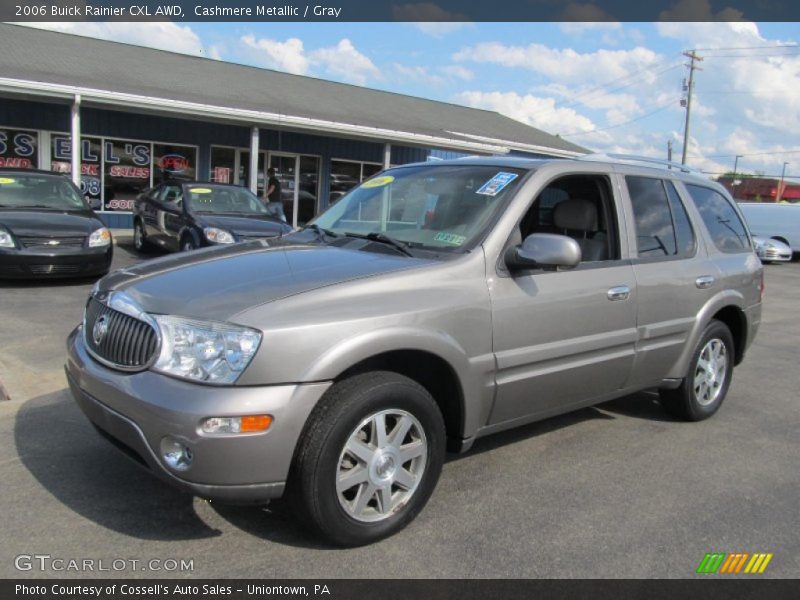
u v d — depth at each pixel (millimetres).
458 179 4160
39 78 13977
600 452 4488
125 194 18250
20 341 6547
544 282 3773
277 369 2781
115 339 3104
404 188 4340
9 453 3963
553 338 3822
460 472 4043
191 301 2984
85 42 20781
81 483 3609
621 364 4305
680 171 5262
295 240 4152
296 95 20969
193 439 2686
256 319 2816
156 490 3562
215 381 2740
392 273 3271
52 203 10430
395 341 3068
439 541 3213
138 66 18953
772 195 50875
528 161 4191
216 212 11367
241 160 20141
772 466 4398
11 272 9070
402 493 3244
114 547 3021
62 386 5234
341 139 21969
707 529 3475
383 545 3146
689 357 4871
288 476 2895
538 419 4008
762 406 5824
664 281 4535
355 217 4359
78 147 14414
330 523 2963
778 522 3592
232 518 3314
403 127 20125
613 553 3191
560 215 4426
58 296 8805
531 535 3318
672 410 5160
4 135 16422
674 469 4262
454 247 3609
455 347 3318
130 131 18047
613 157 4918
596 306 4043
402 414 3166
